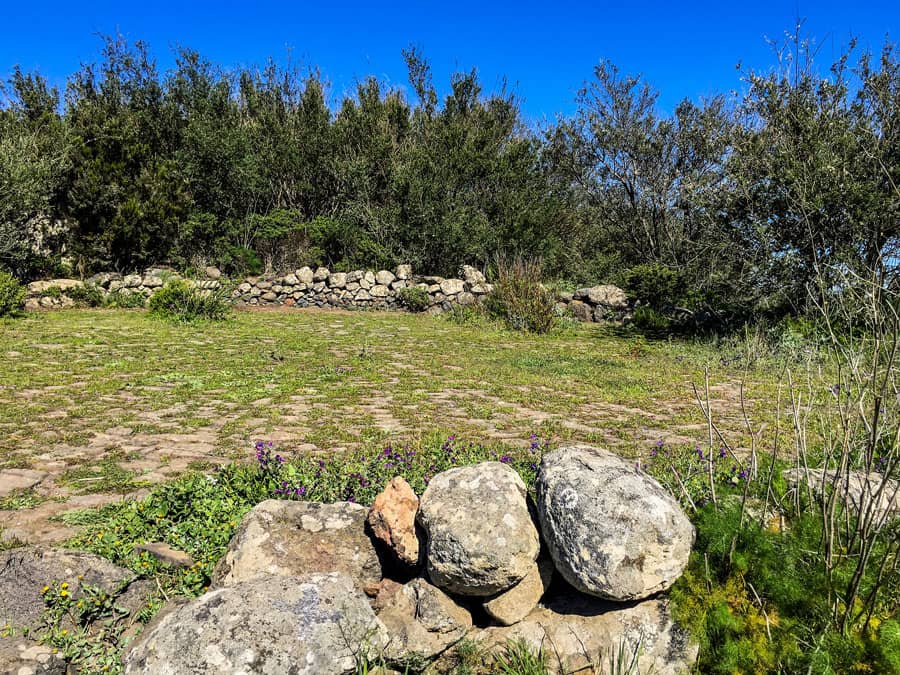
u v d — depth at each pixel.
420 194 23.16
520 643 2.60
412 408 7.15
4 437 5.64
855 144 11.36
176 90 25.92
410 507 2.96
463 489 2.78
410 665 2.58
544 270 24.55
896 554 2.68
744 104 13.34
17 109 25.03
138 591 2.89
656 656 2.52
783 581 2.65
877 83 11.98
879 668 2.32
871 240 10.54
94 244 21.19
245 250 23.55
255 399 7.43
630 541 2.45
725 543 2.79
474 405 7.38
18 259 18.98
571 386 8.81
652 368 10.60
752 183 12.88
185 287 15.70
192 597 2.90
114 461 5.06
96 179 21.03
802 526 2.97
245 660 2.19
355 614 2.48
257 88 28.83
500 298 17.22
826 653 2.35
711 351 12.52
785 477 3.50
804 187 10.18
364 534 3.05
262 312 18.42
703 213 13.96
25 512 4.00
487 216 25.52
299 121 26.19
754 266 12.73
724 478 3.96
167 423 6.28
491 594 2.68
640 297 17.59
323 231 23.92
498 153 27.05
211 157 23.36
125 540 3.39
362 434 5.98
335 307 20.50
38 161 19.55
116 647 2.62
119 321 14.79
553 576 2.79
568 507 2.55
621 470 2.69
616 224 26.64
